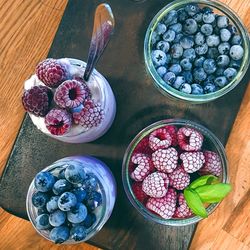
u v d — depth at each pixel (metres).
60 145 0.45
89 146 0.45
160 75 0.43
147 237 0.44
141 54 0.45
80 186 0.37
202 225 0.46
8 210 0.46
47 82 0.36
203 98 0.42
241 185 0.46
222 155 0.41
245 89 0.45
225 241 0.46
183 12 0.43
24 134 0.46
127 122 0.45
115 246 0.45
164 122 0.41
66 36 0.46
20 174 0.46
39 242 0.47
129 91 0.45
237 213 0.46
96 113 0.37
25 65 0.48
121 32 0.45
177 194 0.41
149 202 0.41
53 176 0.38
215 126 0.44
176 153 0.40
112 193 0.42
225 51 0.43
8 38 0.48
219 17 0.43
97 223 0.39
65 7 0.47
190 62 0.44
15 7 0.48
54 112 0.35
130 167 0.42
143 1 0.45
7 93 0.48
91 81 0.40
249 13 0.46
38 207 0.37
